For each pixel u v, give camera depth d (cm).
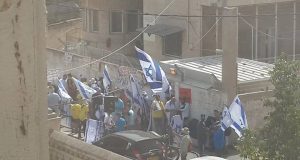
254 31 3017
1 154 277
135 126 2261
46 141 276
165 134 2034
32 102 270
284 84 1177
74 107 2153
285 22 3088
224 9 2158
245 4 2939
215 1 2889
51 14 4491
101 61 2841
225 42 2156
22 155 275
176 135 2125
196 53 3027
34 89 270
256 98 2183
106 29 3772
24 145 274
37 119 271
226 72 2159
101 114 2220
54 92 2394
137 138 1681
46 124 275
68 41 4028
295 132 1146
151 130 2219
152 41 3322
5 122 275
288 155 1139
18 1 265
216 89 2214
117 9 3744
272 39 3069
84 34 3909
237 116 1922
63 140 812
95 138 2034
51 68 3356
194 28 3036
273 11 3044
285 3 3064
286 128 1152
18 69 270
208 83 2262
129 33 3775
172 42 3192
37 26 268
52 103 2239
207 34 2977
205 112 2255
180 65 2455
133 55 3741
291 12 3083
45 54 272
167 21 3216
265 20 3041
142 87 2414
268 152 1169
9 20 267
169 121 2178
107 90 2483
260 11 3005
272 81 1200
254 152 1189
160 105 2178
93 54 3512
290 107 1148
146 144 1673
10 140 276
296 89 1174
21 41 268
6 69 271
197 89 2281
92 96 2262
